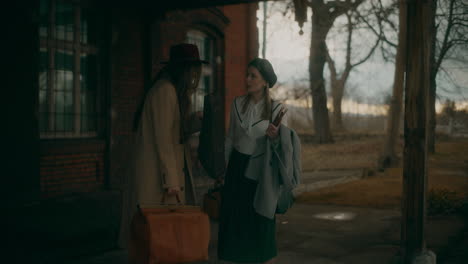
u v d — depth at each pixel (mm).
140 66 7371
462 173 14297
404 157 4535
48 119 5918
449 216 7621
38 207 5117
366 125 42656
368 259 5090
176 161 3467
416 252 4465
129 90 7117
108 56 6703
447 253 5320
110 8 6711
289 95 27750
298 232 6562
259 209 3320
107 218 6148
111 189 6637
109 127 6684
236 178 3480
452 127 20297
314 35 21453
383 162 17547
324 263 4910
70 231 5516
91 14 6602
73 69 6285
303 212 8297
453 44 10586
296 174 3416
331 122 34438
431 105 12953
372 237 6254
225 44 10203
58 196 5820
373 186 11914
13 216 4836
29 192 5113
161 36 7805
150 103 3408
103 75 6738
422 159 4434
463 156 19141
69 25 6230
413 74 4406
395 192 10742
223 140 3492
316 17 19516
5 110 4891
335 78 32750
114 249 5492
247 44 11102
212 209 5582
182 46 3506
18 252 4824
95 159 6496
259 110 3471
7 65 4930
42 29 5824
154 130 3340
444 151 20812
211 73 9984
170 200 3428
